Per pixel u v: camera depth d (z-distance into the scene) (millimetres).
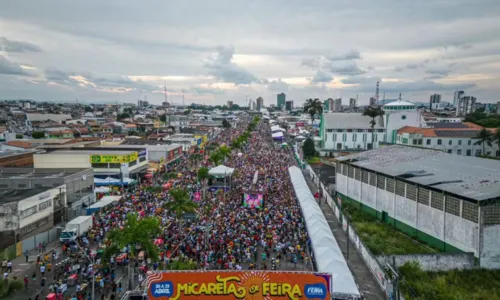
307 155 149500
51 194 59000
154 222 40312
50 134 184250
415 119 160125
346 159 81688
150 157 113500
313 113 196625
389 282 36438
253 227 53531
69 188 66438
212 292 26109
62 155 88125
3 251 45031
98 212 63250
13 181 63906
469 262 44531
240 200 70688
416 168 64125
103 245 47906
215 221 56594
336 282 30969
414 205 57438
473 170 58156
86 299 35531
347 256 47625
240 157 131625
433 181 54781
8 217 50562
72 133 191375
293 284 26109
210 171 82438
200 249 45375
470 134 140250
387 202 64812
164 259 42312
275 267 42250
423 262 43812
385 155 80062
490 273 43406
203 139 174125
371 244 52969
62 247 49094
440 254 43969
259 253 46500
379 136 161750
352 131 161125
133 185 84312
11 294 32125
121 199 70312
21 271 42625
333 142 161375
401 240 56250
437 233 52281
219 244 46938
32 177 65938
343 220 60438
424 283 39562
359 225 62969
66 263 43250
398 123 160750
